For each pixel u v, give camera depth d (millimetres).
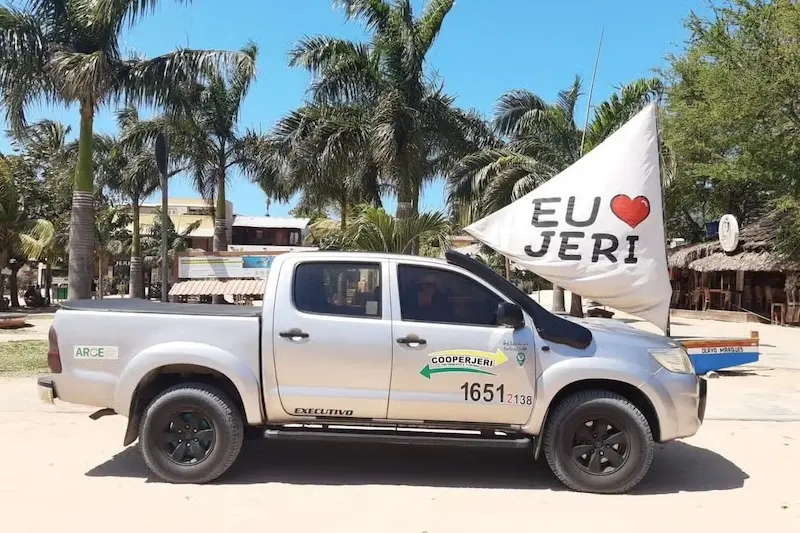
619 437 5422
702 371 11023
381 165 16641
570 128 18469
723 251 27641
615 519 4852
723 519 4895
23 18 14758
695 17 25078
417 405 5406
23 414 7840
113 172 28359
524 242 7625
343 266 5641
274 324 5469
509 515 4898
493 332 5445
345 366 5418
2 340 15336
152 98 15641
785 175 23094
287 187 21234
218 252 15172
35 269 45688
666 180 18234
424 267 5641
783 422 8188
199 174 25312
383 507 5031
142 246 40500
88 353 5527
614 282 7375
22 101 15383
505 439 5480
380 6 16719
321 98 17250
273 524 4621
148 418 5445
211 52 15375
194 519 4684
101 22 14711
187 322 5516
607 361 5434
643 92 17531
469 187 18312
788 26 21031
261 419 5477
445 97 17812
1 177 25656
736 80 22156
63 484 5426
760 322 26391
